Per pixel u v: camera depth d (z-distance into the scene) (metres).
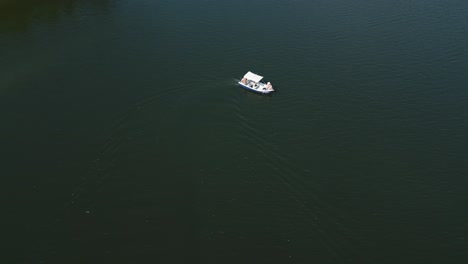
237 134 111.56
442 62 143.00
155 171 99.38
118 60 136.62
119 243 83.25
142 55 139.88
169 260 80.56
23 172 97.56
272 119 118.06
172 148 105.94
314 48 148.50
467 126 118.19
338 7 175.50
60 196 92.50
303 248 84.38
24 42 141.50
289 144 110.06
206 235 85.62
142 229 86.12
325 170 103.19
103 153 103.44
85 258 80.38
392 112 122.50
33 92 120.88
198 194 94.31
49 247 82.12
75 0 168.12
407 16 169.88
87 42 143.88
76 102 118.44
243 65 138.38
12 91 120.62
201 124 113.81
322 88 130.50
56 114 114.00
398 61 143.12
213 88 127.25
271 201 93.88
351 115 120.94
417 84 133.12
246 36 153.38
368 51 147.88
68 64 133.00
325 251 84.19
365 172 103.38
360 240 87.12
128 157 102.75
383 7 176.25
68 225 86.38
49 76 127.38
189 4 171.62
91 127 110.62
